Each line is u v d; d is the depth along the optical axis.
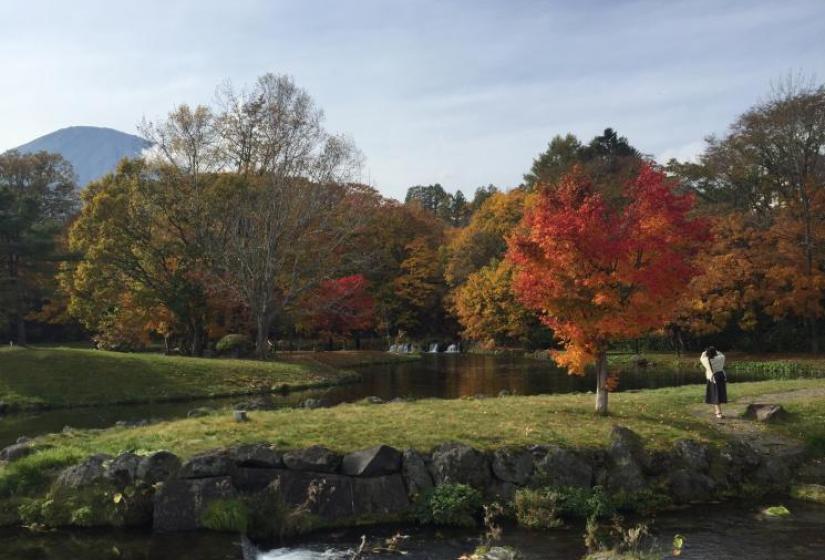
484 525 12.60
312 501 12.62
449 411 17.94
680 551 11.26
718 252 46.09
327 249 44.09
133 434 15.87
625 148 73.44
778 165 46.97
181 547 11.26
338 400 29.02
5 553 11.12
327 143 43.34
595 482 13.98
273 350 52.84
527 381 36.25
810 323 47.06
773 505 14.05
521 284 17.72
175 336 56.25
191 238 44.03
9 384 30.59
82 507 12.39
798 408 18.80
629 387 32.34
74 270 48.56
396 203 73.56
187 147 43.19
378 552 11.25
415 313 70.50
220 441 14.16
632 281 16.72
